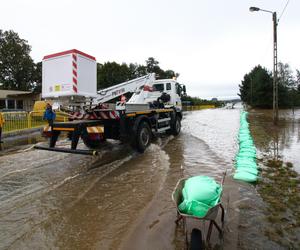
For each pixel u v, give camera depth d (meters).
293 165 5.91
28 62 57.38
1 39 56.91
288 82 66.31
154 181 5.11
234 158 6.87
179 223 3.33
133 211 3.81
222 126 15.98
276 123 15.68
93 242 3.03
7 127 11.38
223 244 2.84
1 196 4.39
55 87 6.48
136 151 7.98
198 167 6.02
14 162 6.61
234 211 3.61
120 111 7.26
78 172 5.79
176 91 12.10
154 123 9.45
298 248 2.75
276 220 3.33
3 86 56.62
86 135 6.37
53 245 2.98
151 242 2.97
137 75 62.38
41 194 4.48
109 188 4.77
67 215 3.70
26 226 3.40
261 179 4.92
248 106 62.69
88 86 6.67
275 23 16.00
